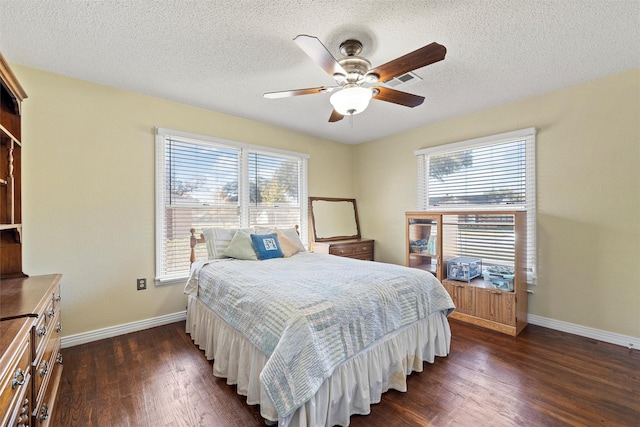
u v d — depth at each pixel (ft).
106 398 5.63
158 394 5.78
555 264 8.96
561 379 6.25
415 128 12.69
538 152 9.25
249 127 11.56
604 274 8.11
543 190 9.16
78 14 5.43
